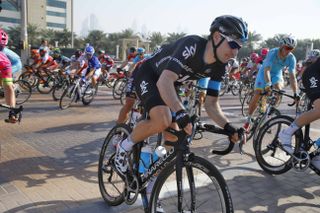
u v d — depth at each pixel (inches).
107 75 479.5
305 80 131.0
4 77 99.9
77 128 225.3
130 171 102.5
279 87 196.1
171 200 96.7
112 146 117.6
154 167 93.7
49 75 393.1
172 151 88.3
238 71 485.7
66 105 298.0
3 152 165.2
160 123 89.7
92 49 313.0
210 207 91.4
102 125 239.1
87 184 132.2
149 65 100.8
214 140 208.8
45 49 393.1
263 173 151.6
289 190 134.1
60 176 138.9
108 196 113.4
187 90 225.9
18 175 136.9
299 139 135.1
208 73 91.9
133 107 160.6
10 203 112.3
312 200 125.8
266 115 173.9
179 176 82.4
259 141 149.2
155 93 93.0
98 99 370.0
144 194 99.0
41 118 250.8
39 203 113.3
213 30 82.7
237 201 121.8
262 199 124.6
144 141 104.3
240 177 145.6
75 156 166.2
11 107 100.4
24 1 574.2
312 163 134.1
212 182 83.2
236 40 80.2
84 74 313.3
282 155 153.2
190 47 84.8
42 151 170.9
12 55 222.7
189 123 76.7
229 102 406.9
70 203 114.7
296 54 2010.3
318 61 128.3
